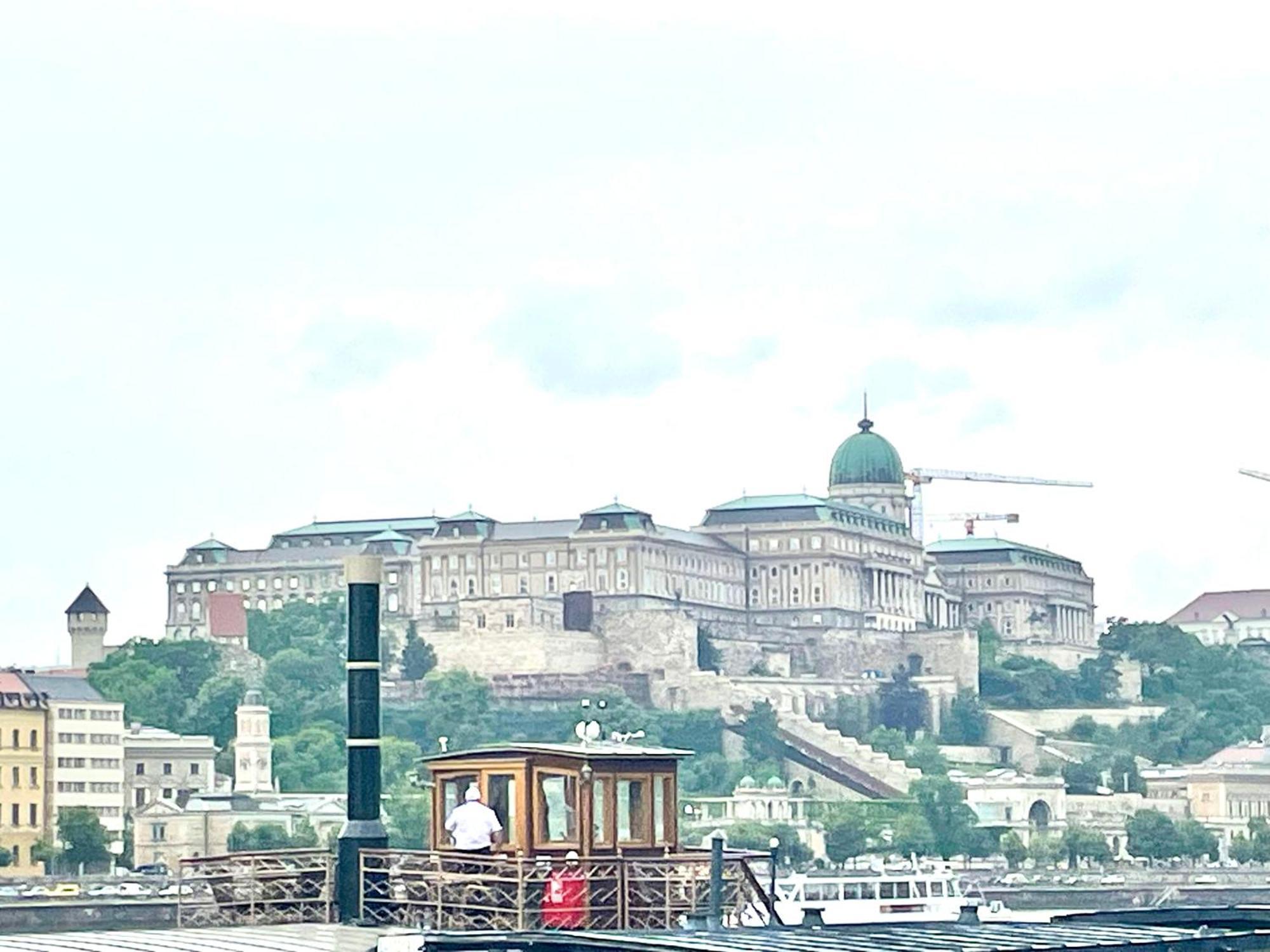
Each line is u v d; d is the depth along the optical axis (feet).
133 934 166.81
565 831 184.65
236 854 194.70
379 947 148.97
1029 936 156.35
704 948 142.31
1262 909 186.29
